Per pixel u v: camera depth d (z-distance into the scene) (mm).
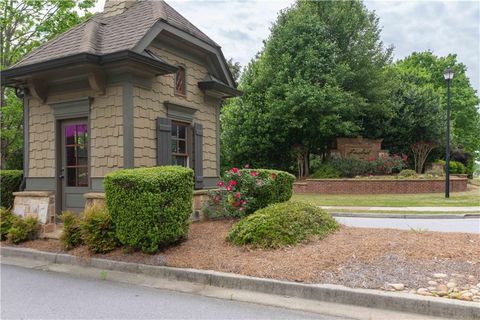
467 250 4730
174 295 4266
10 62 13211
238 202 6957
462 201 13492
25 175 8266
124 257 5453
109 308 3865
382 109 20719
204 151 9328
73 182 7754
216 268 4750
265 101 20359
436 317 3439
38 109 8125
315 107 18641
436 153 23703
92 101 7320
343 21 20859
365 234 5824
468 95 34656
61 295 4312
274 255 4938
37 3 12758
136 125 7066
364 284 3941
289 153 22031
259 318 3539
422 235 5613
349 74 19625
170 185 5398
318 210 6449
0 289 4570
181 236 5797
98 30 7781
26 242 6828
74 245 6137
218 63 9562
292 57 20078
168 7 9281
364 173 19469
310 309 3732
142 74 7219
